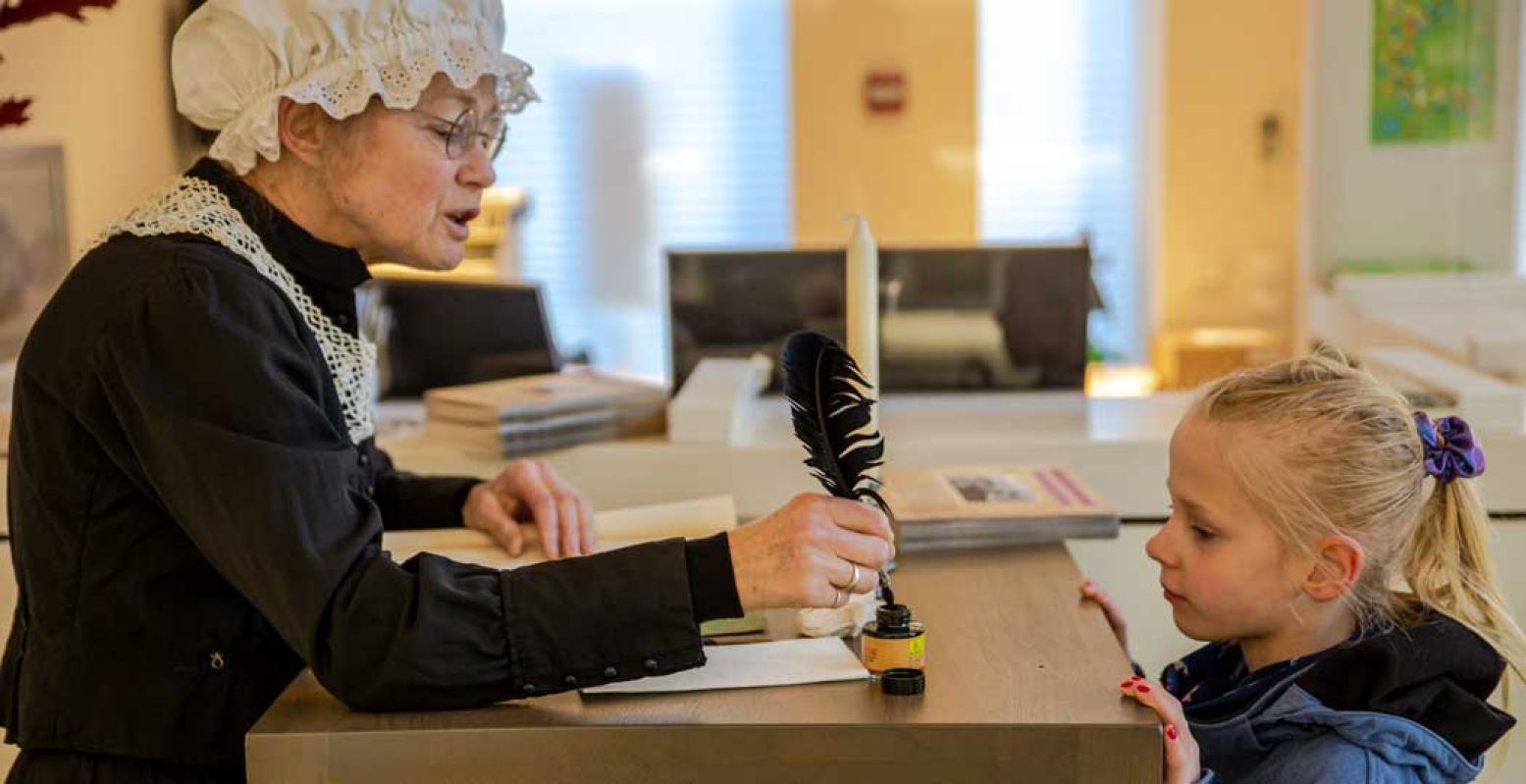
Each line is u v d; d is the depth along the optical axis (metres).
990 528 1.61
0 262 2.46
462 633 1.12
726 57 6.17
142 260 1.19
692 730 1.09
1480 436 1.92
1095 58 6.08
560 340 6.38
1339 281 4.54
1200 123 6.02
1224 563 1.38
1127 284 6.18
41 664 1.22
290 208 1.32
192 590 1.23
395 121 1.29
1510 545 1.93
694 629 1.14
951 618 1.36
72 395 1.18
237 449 1.12
